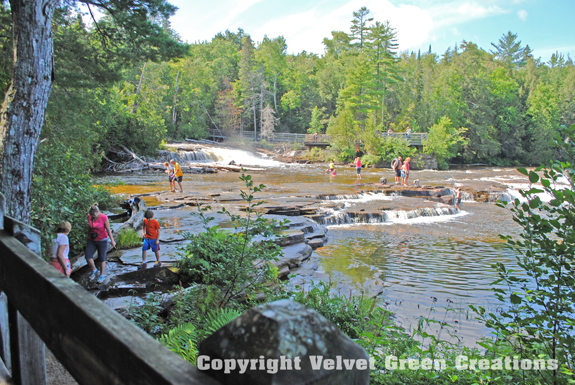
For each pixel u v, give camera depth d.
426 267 12.38
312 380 0.65
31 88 6.45
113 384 0.88
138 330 0.91
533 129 74.44
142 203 15.66
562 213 3.49
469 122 67.75
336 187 27.23
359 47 85.06
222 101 71.31
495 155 72.31
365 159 49.69
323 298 7.26
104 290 7.97
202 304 6.27
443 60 103.75
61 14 12.01
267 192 24.23
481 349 6.62
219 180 30.84
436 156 55.00
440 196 25.17
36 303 1.37
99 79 13.27
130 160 40.59
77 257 9.51
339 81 81.94
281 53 86.75
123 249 10.82
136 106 43.97
